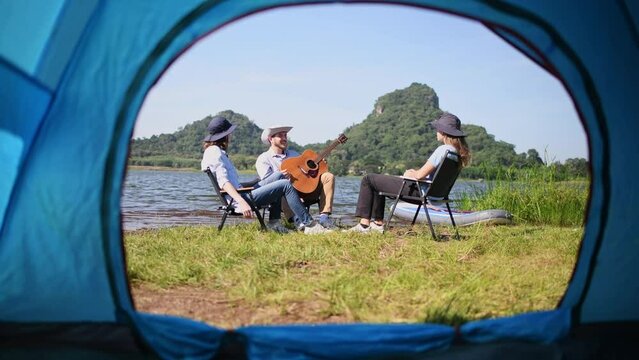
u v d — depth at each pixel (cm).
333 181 827
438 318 354
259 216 746
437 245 653
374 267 524
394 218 1100
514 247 648
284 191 751
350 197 2303
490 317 367
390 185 757
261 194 741
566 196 1055
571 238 738
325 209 820
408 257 581
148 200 1742
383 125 15588
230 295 423
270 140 838
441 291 430
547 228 893
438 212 979
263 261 523
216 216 1202
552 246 673
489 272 497
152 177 4553
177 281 464
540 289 439
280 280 468
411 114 15688
